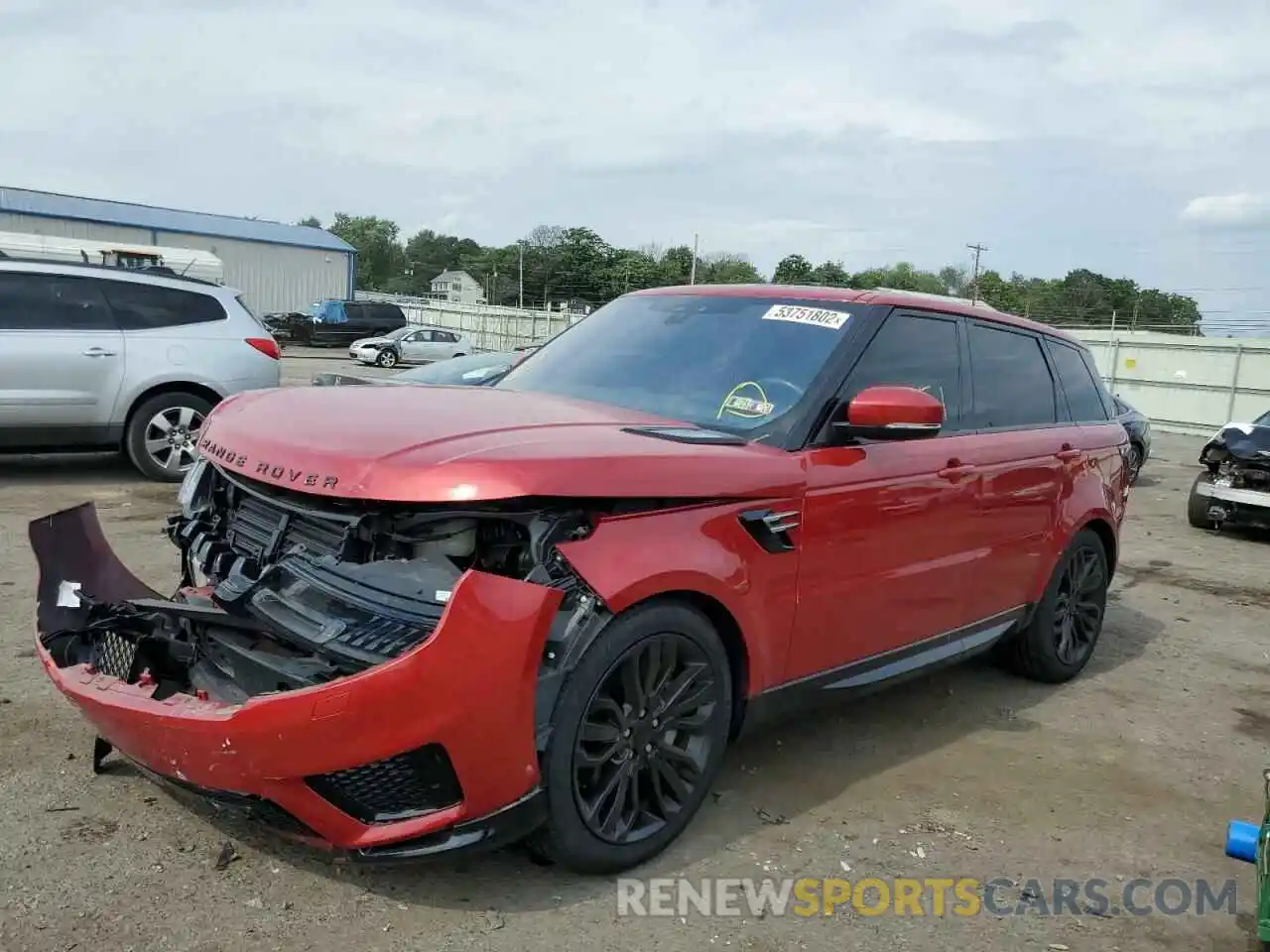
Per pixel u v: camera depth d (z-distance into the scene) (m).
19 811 3.28
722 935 2.93
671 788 3.29
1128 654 6.21
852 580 3.78
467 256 127.50
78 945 2.65
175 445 9.22
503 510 2.79
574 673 2.86
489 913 2.92
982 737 4.65
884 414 3.57
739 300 4.41
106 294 8.96
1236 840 3.13
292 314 40.94
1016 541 4.78
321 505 2.95
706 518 3.21
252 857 3.11
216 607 3.14
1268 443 10.48
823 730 4.57
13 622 5.09
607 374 4.21
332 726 2.60
